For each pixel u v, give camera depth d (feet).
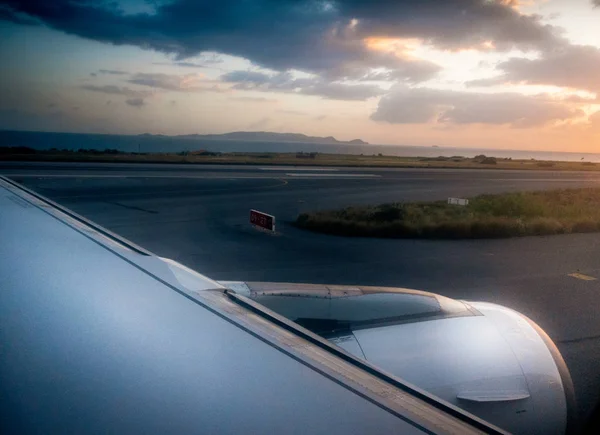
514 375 11.75
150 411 3.86
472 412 11.03
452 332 12.21
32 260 7.58
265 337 5.54
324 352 5.57
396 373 10.96
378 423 4.03
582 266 46.34
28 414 3.73
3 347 4.78
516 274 42.50
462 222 61.52
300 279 38.06
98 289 6.55
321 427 3.85
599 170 281.54
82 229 9.87
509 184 148.56
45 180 97.35
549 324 30.48
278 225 61.31
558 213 80.53
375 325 12.00
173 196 84.58
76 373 4.40
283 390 4.39
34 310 5.73
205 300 6.57
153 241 49.60
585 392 21.88
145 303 6.22
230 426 3.73
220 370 4.66
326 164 205.26
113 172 119.34
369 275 40.19
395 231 59.47
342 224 58.95
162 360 4.75
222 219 63.62
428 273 41.73
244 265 41.86
